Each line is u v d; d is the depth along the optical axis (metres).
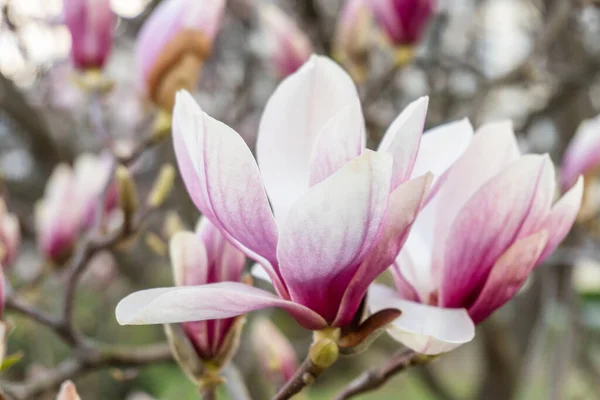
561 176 0.96
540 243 0.56
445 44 1.92
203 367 0.62
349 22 1.07
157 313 0.53
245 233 0.54
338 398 0.64
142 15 1.70
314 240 0.52
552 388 1.12
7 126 1.79
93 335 2.51
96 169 1.08
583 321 1.15
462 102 1.75
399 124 0.53
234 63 1.86
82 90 0.92
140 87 0.83
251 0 1.66
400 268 0.59
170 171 0.81
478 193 0.56
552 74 1.44
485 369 1.76
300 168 0.58
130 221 0.79
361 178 0.51
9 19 1.19
